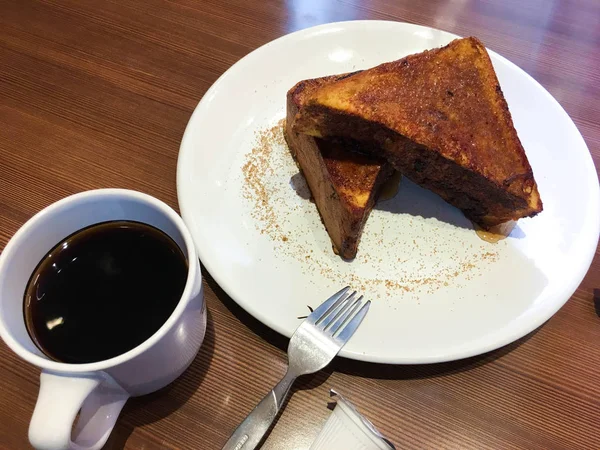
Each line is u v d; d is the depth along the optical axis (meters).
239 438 0.25
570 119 0.39
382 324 0.29
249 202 0.35
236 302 0.29
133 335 0.23
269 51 0.41
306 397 0.28
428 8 0.47
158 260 0.24
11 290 0.21
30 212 0.34
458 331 0.29
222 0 0.47
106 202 0.24
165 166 0.37
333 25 0.42
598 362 0.30
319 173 0.34
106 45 0.43
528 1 0.48
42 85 0.40
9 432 0.26
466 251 0.34
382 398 0.28
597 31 0.47
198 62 0.42
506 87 0.41
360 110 0.32
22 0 0.45
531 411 0.28
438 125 0.32
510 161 0.33
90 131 0.38
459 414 0.28
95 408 0.23
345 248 0.32
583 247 0.33
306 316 0.29
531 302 0.31
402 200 0.37
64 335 0.22
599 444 0.27
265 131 0.39
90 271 0.24
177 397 0.28
